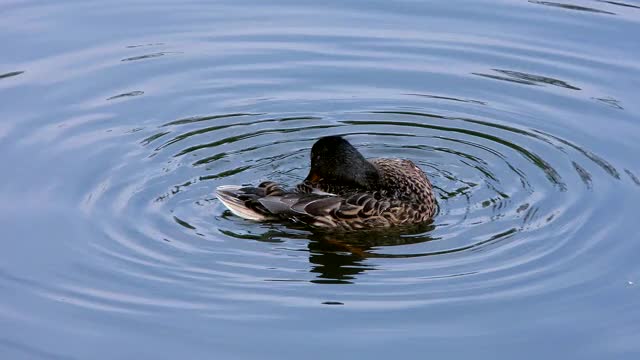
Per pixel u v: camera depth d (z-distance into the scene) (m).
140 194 14.57
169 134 16.22
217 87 17.58
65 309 12.12
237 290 12.50
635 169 15.10
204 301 12.27
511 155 15.76
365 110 17.09
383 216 13.88
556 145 15.93
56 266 12.93
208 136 16.25
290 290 12.52
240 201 14.01
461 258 13.13
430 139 16.38
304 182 14.57
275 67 18.14
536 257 13.05
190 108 17.00
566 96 17.16
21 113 16.48
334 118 16.92
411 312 12.05
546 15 19.59
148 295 12.38
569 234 13.53
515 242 13.41
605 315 11.97
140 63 18.12
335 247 13.54
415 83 17.75
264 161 15.69
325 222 13.95
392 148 16.16
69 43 18.67
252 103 17.22
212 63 18.19
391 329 11.76
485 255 13.16
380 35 19.00
